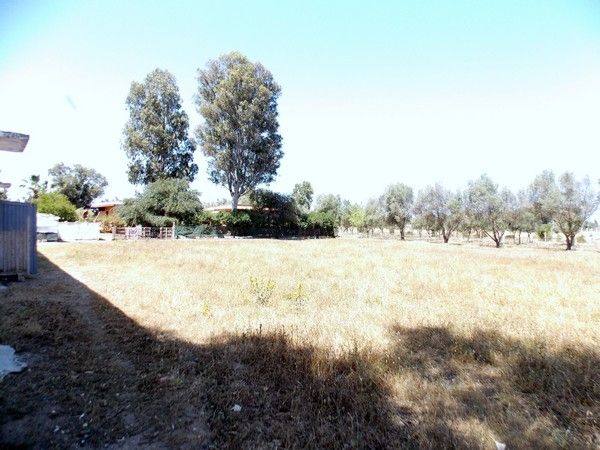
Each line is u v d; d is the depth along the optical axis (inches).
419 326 244.7
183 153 1937.7
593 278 462.9
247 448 112.7
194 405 136.6
